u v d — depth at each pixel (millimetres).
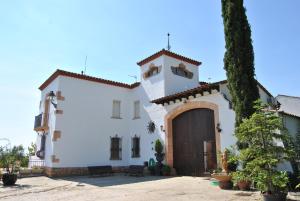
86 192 9922
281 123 7566
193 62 19406
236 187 9188
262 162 7086
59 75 16922
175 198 7988
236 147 10539
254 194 8094
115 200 8086
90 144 17281
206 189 9500
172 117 15875
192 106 14570
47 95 18719
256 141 7578
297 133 13352
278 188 7266
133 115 19281
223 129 12656
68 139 16438
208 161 13547
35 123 19594
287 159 7473
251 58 10680
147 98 18297
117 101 19375
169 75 17594
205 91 13914
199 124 14344
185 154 14891
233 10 11125
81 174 16469
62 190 10609
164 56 17656
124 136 19047
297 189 8953
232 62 10742
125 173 17562
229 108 12531
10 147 14938
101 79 18484
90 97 17953
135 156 18234
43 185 12211
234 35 10859
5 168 14570
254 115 7594
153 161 16469
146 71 18828
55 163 15688
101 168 16516
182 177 13617
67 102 16875
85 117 17422
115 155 18375
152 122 17344
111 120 18656
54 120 16328
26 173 16016
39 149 18375
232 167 10023
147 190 9820
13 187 11609
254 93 10273
